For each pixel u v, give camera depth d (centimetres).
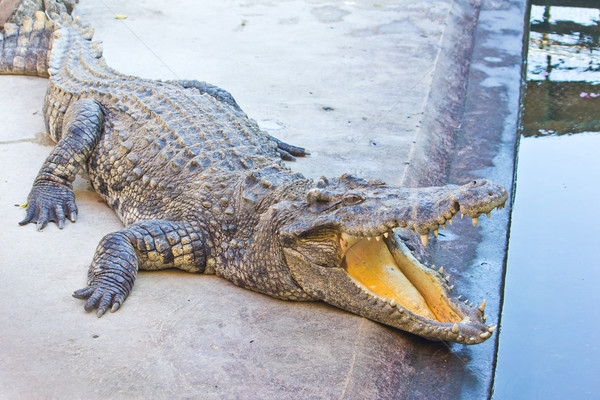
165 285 383
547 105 755
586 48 942
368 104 658
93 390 289
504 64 848
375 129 602
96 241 425
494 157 600
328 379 303
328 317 356
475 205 300
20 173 501
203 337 330
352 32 881
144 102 503
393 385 314
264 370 308
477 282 413
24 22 710
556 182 573
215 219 395
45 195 455
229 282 394
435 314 346
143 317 346
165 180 430
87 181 521
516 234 488
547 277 436
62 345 318
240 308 362
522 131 689
